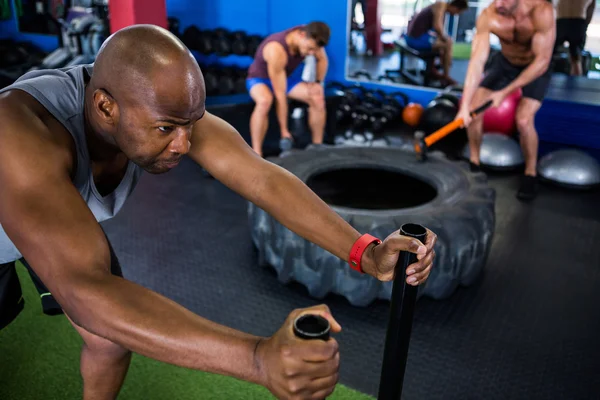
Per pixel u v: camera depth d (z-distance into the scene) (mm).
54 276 655
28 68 5465
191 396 1590
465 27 7766
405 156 2754
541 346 1899
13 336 1850
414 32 5293
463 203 2234
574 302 2184
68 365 1712
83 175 880
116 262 1110
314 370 551
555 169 3445
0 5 6340
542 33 3012
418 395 1642
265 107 3572
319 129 3898
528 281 2336
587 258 2553
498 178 3619
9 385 1614
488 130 4043
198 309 2072
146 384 1634
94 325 632
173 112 715
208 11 5746
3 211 693
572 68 4637
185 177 3479
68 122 831
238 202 3107
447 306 2127
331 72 5566
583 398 1652
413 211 2168
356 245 881
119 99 724
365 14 6906
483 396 1647
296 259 2127
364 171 2688
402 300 802
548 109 3938
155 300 638
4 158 709
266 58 3506
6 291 1218
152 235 2672
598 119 3770
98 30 5074
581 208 3150
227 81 5191
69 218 684
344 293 2080
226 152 957
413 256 779
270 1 5484
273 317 2033
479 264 2195
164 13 4168
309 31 3422
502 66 3283
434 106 4445
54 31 6246
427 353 1842
